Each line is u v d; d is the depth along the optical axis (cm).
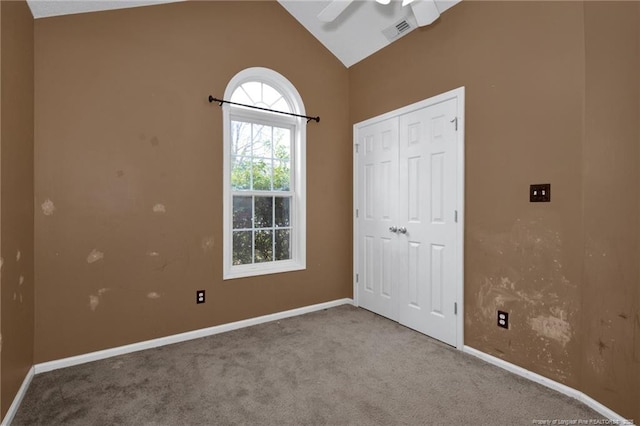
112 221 246
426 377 215
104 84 241
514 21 222
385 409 182
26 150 203
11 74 178
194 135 278
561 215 199
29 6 207
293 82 334
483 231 242
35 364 220
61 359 228
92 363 234
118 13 247
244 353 250
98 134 240
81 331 235
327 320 322
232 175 310
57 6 217
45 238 223
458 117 256
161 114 264
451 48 263
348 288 375
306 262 344
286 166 344
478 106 244
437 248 275
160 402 188
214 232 288
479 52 243
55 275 227
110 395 194
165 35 266
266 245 332
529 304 215
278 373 220
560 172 199
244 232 318
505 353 228
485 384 207
